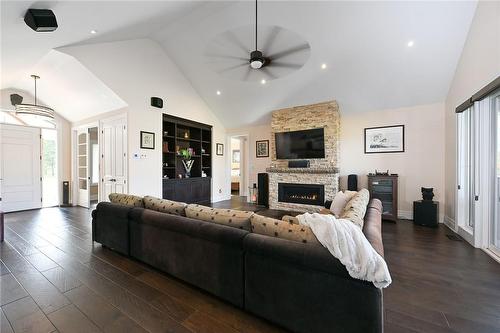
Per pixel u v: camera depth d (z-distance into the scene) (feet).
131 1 9.12
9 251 9.62
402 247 10.31
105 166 16.78
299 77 15.66
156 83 16.76
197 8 11.98
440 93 14.28
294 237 5.18
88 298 6.29
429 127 15.15
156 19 12.30
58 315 5.56
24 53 11.02
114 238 9.39
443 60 12.50
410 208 15.74
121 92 14.61
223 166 24.17
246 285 5.63
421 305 6.04
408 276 7.63
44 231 12.51
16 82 15.71
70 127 20.34
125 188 15.30
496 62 8.77
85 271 7.90
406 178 15.88
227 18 12.46
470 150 11.84
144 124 15.96
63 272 7.80
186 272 6.89
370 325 4.13
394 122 16.21
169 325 5.28
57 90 16.11
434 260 8.89
